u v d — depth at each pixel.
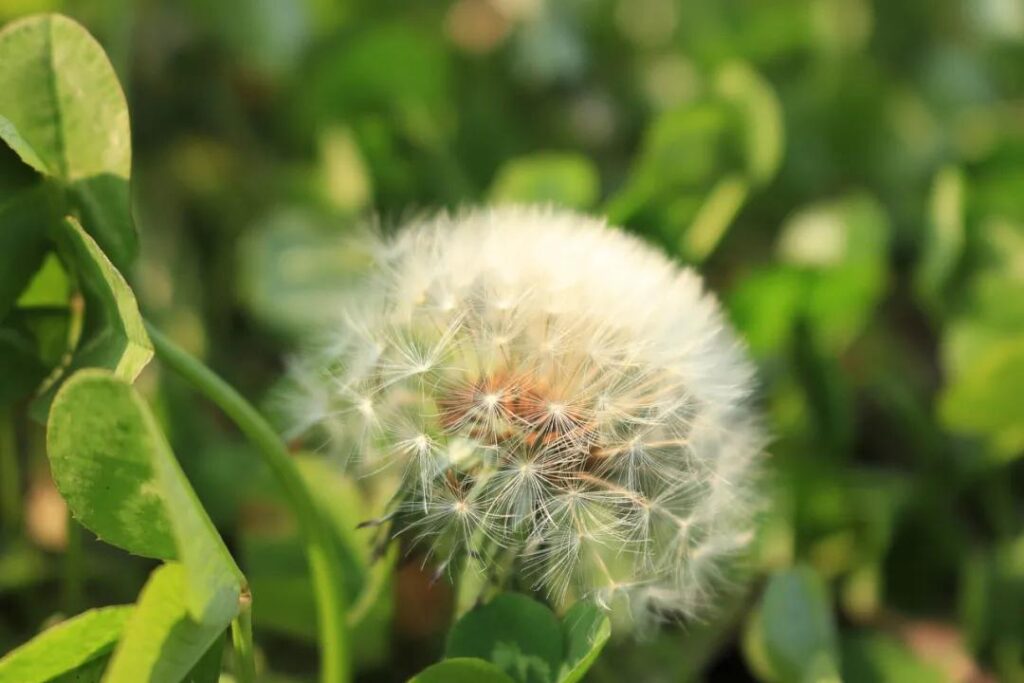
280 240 0.25
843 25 0.31
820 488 0.24
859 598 0.23
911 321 0.27
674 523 0.19
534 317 0.19
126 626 0.18
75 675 0.18
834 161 0.29
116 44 0.27
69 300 0.20
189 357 0.19
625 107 0.30
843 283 0.24
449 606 0.22
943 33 0.32
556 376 0.19
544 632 0.19
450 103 0.28
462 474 0.19
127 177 0.19
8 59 0.19
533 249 0.20
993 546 0.24
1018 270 0.25
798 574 0.21
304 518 0.20
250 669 0.19
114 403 0.17
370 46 0.27
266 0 0.28
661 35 0.32
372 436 0.19
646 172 0.25
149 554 0.18
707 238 0.25
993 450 0.24
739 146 0.25
